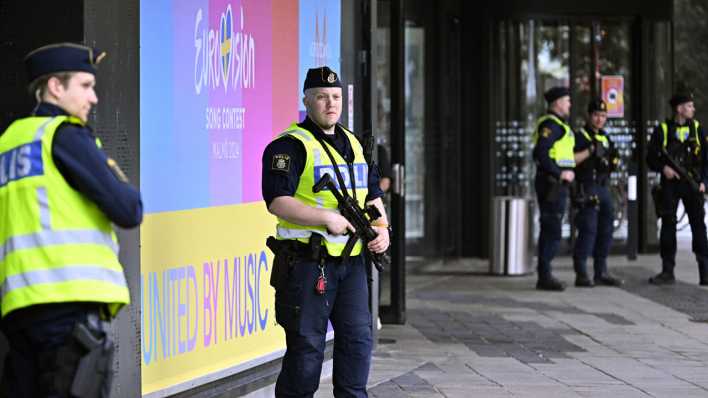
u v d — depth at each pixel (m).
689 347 14.99
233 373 10.89
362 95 14.49
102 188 7.04
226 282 10.85
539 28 24.77
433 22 23.89
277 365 11.74
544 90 24.83
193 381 10.25
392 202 16.52
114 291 7.18
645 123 25.50
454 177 24.78
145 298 9.62
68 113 7.22
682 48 39.84
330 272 9.70
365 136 10.23
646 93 25.48
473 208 24.97
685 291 20.05
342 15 13.77
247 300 11.23
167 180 9.94
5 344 8.58
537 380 12.82
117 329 8.99
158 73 9.81
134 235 9.20
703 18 39.75
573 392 12.18
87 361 7.06
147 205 9.66
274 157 9.63
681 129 20.61
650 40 25.44
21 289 7.04
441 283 21.33
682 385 12.61
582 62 25.05
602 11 24.95
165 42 9.90
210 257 10.58
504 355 14.38
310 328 9.70
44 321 7.08
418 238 23.48
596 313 17.77
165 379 9.91
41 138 7.07
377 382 12.64
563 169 20.06
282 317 9.76
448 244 24.66
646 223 25.70
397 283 16.59
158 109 9.82
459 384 12.55
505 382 12.68
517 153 24.77
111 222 7.30
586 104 25.12
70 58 7.16
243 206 11.14
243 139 11.15
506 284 21.14
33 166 7.06
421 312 17.91
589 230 20.48
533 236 22.59
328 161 9.71
